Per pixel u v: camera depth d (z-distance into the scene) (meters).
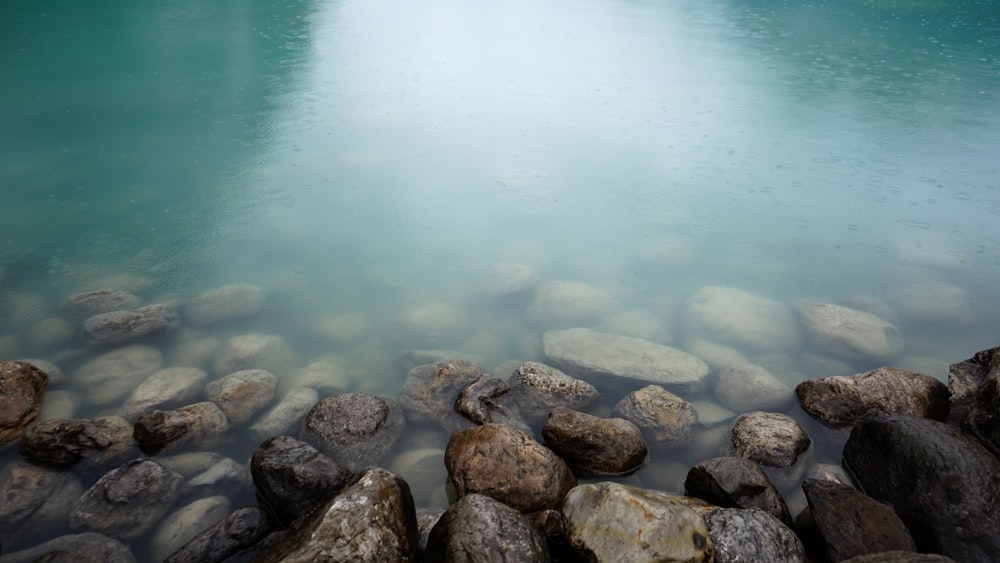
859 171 8.04
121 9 15.17
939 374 4.70
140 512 3.45
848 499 3.33
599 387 4.60
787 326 5.30
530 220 7.06
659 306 5.68
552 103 10.45
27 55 11.77
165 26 14.08
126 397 4.39
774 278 6.05
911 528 3.34
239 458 3.96
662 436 4.06
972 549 3.15
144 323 4.99
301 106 10.12
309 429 4.02
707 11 16.86
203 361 4.78
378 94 10.73
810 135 9.12
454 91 10.95
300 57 12.52
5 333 5.02
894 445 3.56
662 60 12.70
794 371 4.82
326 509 3.05
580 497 3.22
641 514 3.01
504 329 5.34
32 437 3.77
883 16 15.72
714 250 6.52
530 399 4.36
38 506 3.51
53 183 7.55
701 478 3.61
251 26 14.48
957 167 8.05
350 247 6.52
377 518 3.00
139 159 8.22
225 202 7.29
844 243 6.58
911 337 5.18
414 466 3.88
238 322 5.35
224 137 8.92
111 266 6.04
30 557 3.18
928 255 6.27
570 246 6.59
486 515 3.07
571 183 7.87
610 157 8.55
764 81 11.37
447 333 5.27
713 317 5.43
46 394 4.34
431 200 7.44
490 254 6.42
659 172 8.13
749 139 9.03
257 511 3.40
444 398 4.37
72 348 4.86
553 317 5.47
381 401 4.21
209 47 12.76
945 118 9.55
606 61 12.66
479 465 3.59
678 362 4.74
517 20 16.11
